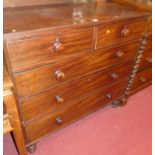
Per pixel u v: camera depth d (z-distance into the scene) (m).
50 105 1.05
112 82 1.38
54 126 1.18
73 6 1.20
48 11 1.04
